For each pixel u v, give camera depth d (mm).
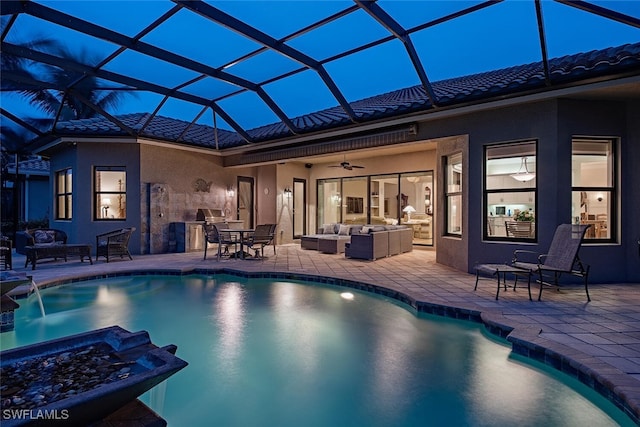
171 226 10594
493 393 2961
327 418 2656
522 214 6871
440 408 2758
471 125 6867
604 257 6137
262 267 7938
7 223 13234
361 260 8977
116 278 7363
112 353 2521
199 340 4184
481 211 6812
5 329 4430
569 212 5980
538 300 4996
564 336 3611
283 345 4023
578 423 2539
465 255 7129
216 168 11906
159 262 8578
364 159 12523
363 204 12742
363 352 3812
